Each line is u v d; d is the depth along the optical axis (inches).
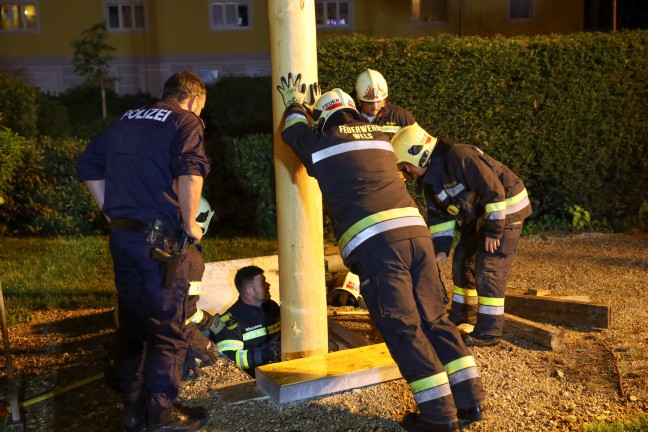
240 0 933.8
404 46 312.0
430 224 191.6
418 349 140.9
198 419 150.5
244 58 943.7
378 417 153.3
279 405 158.9
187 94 149.3
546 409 157.5
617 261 291.7
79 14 928.9
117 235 138.6
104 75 805.9
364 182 143.6
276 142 167.5
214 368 182.1
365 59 308.3
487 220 172.7
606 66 326.6
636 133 335.9
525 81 323.3
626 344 195.3
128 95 836.6
